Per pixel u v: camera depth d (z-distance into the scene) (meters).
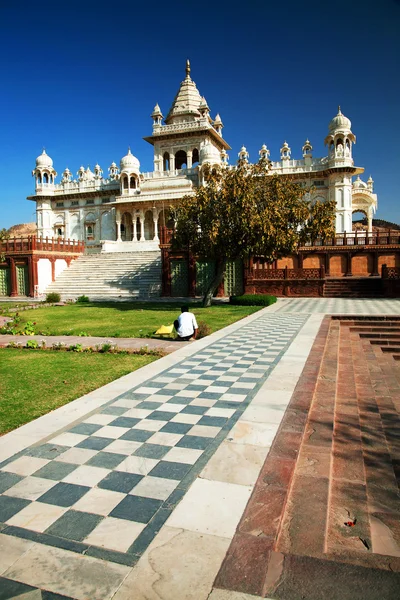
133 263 30.16
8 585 2.25
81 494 3.13
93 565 2.38
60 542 2.58
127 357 8.44
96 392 5.76
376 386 7.53
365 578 2.36
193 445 3.94
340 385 7.08
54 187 49.78
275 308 16.89
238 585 2.23
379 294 21.86
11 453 3.87
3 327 13.43
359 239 26.14
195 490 3.13
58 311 18.86
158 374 6.63
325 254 26.33
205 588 2.21
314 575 2.35
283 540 2.65
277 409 4.86
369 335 12.05
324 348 8.49
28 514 2.88
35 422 4.66
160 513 2.85
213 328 11.60
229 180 16.94
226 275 23.86
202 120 44.50
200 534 2.62
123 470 3.49
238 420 4.55
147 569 2.34
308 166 40.81
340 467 4.01
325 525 2.82
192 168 43.91
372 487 3.74
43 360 8.35
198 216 17.83
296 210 17.33
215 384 5.98
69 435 4.27
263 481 3.23
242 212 16.38
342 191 39.28
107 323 14.24
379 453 4.54
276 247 17.31
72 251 32.53
